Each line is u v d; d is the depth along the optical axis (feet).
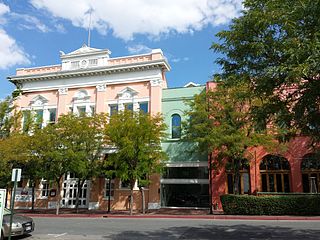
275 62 28.37
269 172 86.74
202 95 81.25
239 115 73.31
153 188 92.53
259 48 27.99
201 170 93.35
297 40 25.48
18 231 43.11
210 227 51.34
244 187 87.81
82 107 107.45
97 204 96.94
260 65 29.01
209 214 74.38
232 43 29.91
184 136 85.61
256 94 31.07
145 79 101.09
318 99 27.43
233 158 78.23
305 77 26.48
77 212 85.81
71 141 83.30
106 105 104.17
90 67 106.93
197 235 43.73
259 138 73.00
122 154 77.71
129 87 102.22
